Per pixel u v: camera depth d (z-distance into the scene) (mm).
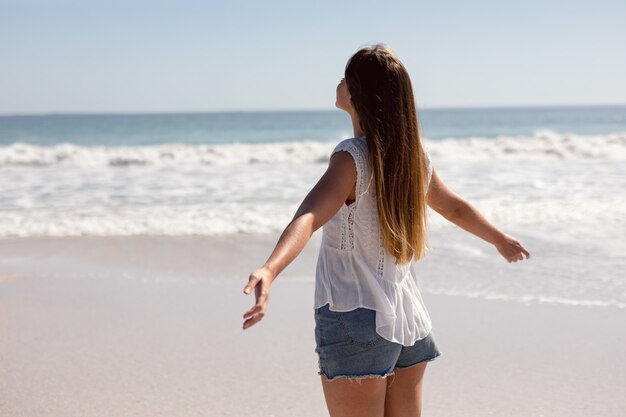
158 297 6117
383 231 2174
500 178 14016
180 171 16125
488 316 5477
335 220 2215
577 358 4586
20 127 56312
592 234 8492
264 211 10039
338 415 2254
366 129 2178
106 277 6797
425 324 2344
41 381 4270
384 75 2180
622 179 13578
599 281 6445
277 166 17344
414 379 2391
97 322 5434
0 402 3953
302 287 6367
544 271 6805
